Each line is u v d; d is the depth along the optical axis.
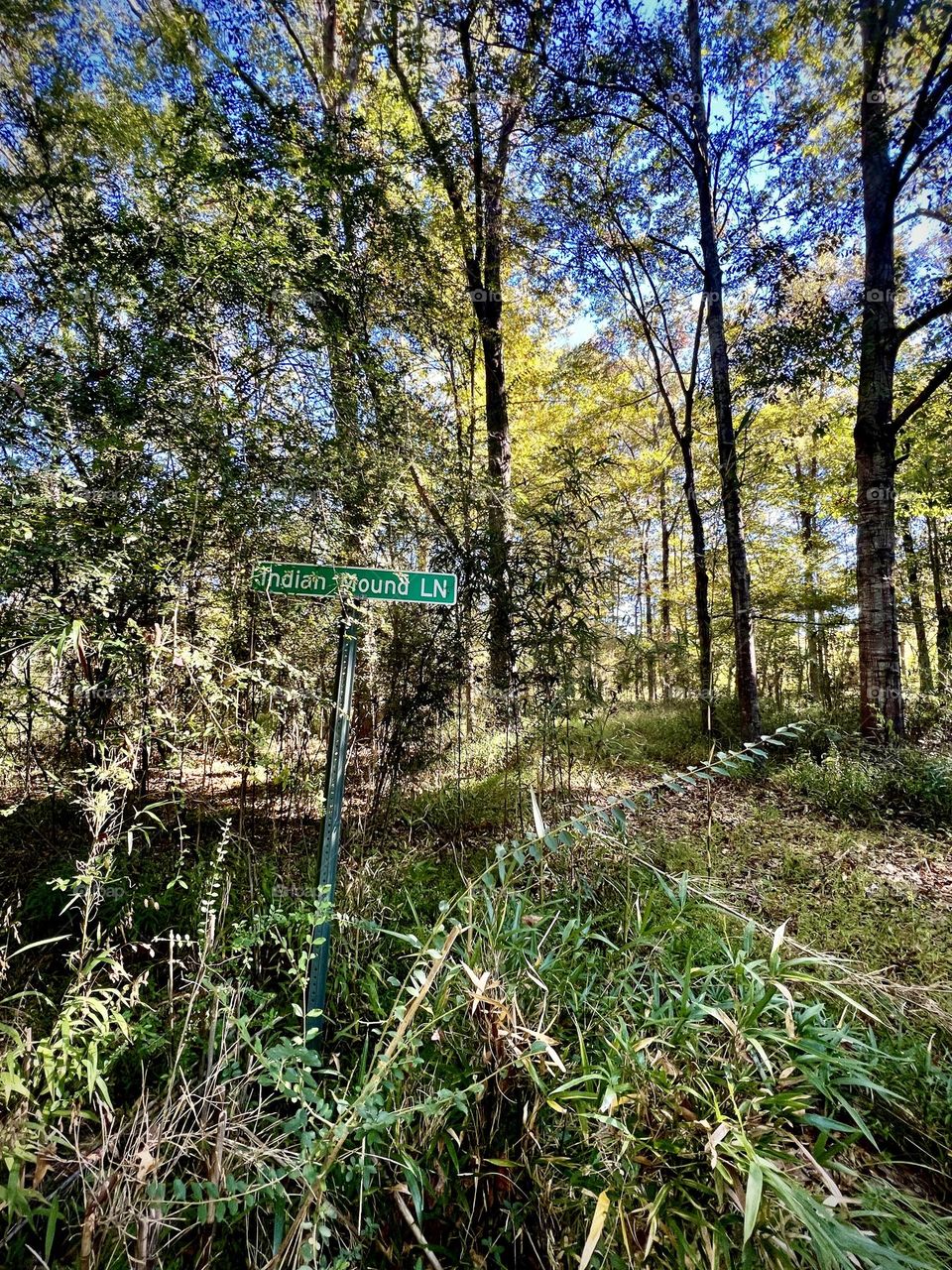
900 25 6.16
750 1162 1.25
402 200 5.05
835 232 7.87
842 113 7.43
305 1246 1.21
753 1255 1.26
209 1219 1.27
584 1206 1.44
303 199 3.38
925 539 12.17
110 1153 1.42
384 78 7.30
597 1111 1.44
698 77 8.12
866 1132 1.43
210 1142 1.46
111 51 4.24
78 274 2.35
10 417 2.07
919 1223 1.37
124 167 3.82
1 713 2.04
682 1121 1.45
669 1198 1.37
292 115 3.72
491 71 7.75
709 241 8.39
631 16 7.73
